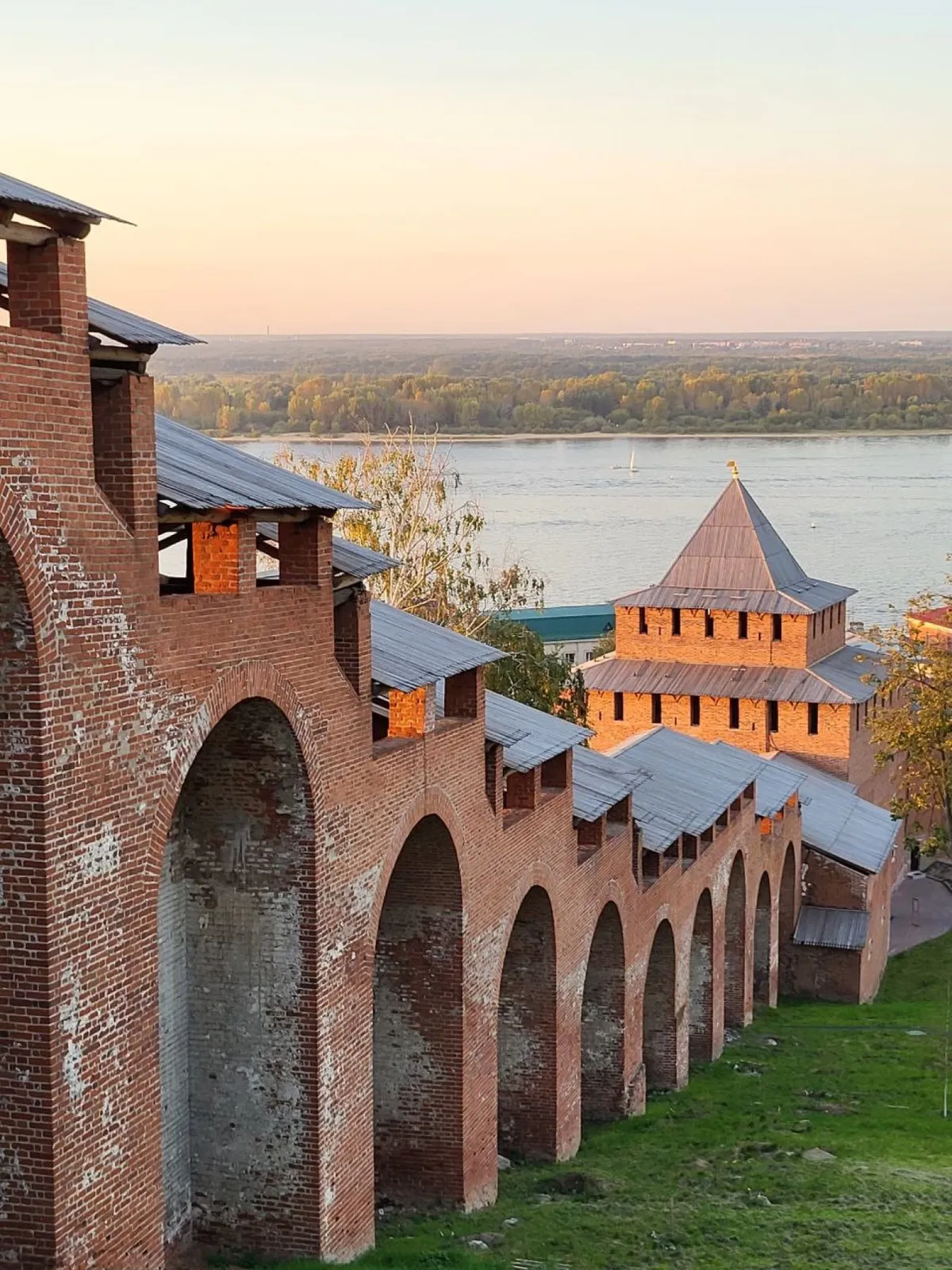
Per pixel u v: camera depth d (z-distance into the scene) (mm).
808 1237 25203
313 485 20156
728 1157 30938
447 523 58406
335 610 21344
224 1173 20625
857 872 53250
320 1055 20188
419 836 24547
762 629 68250
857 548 196375
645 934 35000
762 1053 42531
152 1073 16531
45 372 14523
